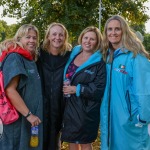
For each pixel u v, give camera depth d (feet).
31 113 11.59
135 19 56.80
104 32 13.09
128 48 12.25
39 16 53.42
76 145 13.93
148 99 11.78
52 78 13.26
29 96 11.83
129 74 12.12
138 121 12.06
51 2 51.34
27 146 11.91
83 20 49.75
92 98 12.69
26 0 56.34
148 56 12.42
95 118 12.99
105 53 13.03
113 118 12.48
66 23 48.47
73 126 12.93
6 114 11.36
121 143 12.37
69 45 14.32
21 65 11.51
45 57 13.48
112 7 55.01
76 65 13.41
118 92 12.23
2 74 11.57
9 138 11.71
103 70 12.77
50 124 13.26
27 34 12.26
